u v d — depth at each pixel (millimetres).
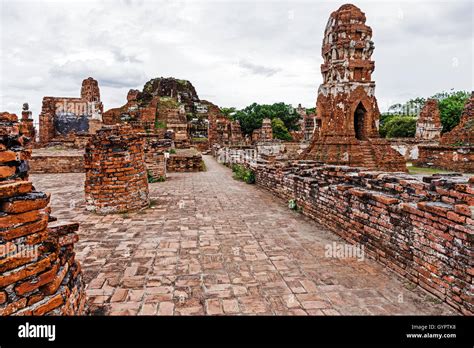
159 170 14742
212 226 7195
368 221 5461
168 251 5656
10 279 2486
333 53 14445
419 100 49000
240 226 7203
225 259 5312
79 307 3463
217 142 39312
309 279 4598
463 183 3965
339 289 4312
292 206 8812
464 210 3588
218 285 4418
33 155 17656
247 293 4203
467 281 3580
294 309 3834
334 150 14398
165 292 4219
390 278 4621
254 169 14000
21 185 2619
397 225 4730
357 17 14109
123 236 6465
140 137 8922
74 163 17656
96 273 4766
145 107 47469
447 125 36469
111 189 8281
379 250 5160
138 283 4461
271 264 5117
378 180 5738
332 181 7402
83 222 7480
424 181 4781
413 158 25703
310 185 7848
